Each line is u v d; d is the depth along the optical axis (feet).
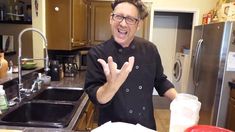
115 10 3.05
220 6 10.50
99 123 3.51
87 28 11.62
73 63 9.93
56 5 8.31
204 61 9.88
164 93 3.81
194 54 11.10
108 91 2.53
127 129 2.70
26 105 5.40
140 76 3.55
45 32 8.15
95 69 3.22
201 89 10.07
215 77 8.61
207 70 9.46
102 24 11.75
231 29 8.03
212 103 8.74
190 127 2.19
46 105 5.55
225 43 8.16
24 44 9.20
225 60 8.22
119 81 2.45
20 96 5.75
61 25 8.43
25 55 9.20
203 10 13.07
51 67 8.29
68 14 8.36
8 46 8.84
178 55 15.33
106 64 2.47
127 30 3.11
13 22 8.80
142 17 3.17
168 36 16.48
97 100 2.82
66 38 8.50
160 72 3.89
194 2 13.00
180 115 2.33
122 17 3.01
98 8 11.64
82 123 5.04
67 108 5.51
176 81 15.44
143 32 12.34
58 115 5.54
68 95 7.10
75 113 4.73
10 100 5.49
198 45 10.34
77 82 8.16
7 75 6.37
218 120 8.55
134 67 3.50
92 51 3.42
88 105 6.05
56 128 3.87
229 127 8.14
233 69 8.27
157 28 16.37
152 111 3.74
